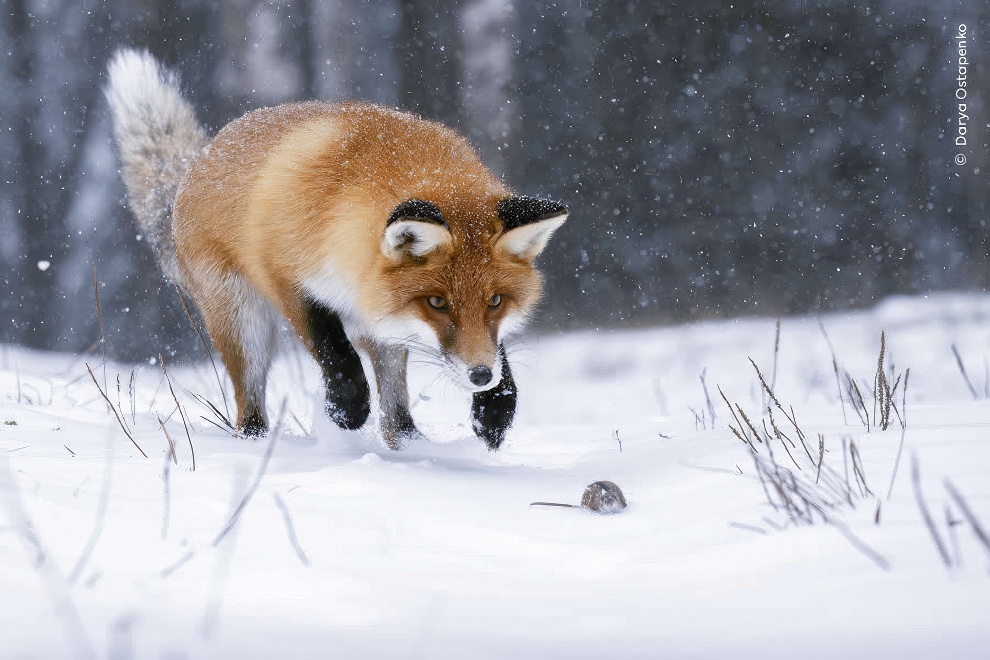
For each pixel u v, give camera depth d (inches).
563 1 1338.6
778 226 1312.7
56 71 1357.0
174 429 395.2
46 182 1331.2
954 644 145.1
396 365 411.5
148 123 497.7
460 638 152.1
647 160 1338.6
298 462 311.0
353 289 361.7
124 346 1080.8
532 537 226.2
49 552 184.9
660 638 154.5
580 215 1310.3
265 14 1210.0
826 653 145.1
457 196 356.8
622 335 1138.0
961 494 224.2
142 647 139.6
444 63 1277.1
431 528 230.5
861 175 1344.7
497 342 356.8
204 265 421.1
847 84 1354.6
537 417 663.1
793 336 1000.9
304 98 1226.6
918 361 796.6
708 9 1352.1
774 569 189.2
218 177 409.1
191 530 210.4
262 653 139.4
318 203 366.6
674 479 292.7
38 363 806.5
